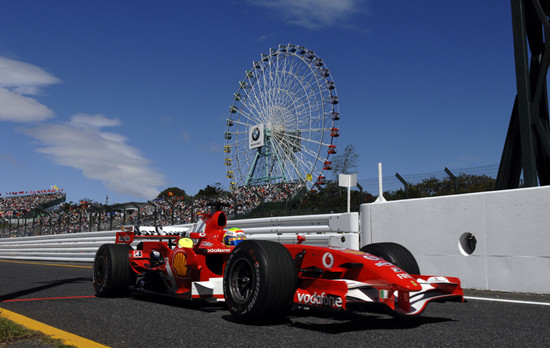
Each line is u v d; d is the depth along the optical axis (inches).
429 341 120.0
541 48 270.5
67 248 554.6
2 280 306.8
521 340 121.0
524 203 213.3
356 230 285.7
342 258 143.0
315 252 152.9
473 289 227.0
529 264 209.2
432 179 372.5
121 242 232.8
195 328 139.1
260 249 141.8
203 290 166.1
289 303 141.0
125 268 213.9
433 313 161.9
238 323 146.6
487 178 355.9
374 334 128.6
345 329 135.8
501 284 217.6
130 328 140.7
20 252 656.4
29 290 248.8
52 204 2112.5
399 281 130.5
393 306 129.1
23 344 115.0
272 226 350.9
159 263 214.8
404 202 262.1
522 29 252.2
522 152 246.2
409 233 257.9
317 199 841.5
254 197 1007.0
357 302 127.6
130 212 722.2
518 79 250.5
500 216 221.0
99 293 216.4
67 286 268.1
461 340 121.0
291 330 134.7
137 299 210.7
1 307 186.4
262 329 136.6
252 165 1654.8
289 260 143.3
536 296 200.2
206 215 192.2
